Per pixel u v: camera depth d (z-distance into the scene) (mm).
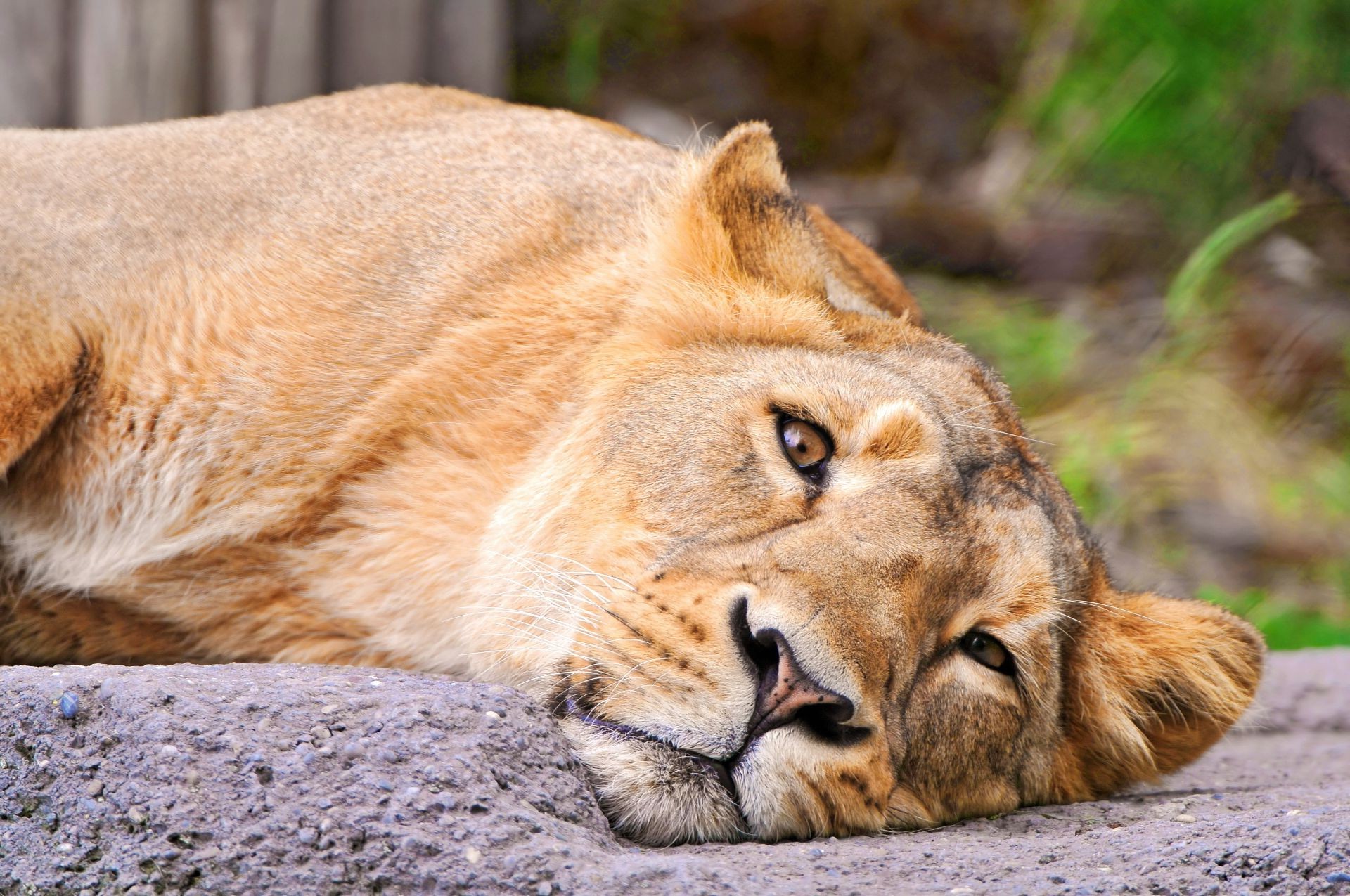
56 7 14516
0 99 14383
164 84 14609
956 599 6812
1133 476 15961
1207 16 18359
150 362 7418
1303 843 5504
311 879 5031
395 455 7637
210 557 7613
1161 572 15031
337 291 7637
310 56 15047
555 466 7324
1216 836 5727
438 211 7910
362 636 7672
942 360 7859
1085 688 8039
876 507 6652
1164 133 18609
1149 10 18719
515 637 6992
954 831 6723
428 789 5316
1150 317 17578
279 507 7551
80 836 5145
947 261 18750
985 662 7145
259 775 5277
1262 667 8594
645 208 8070
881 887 5285
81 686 5523
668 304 7648
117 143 8133
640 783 6012
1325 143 17875
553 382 7590
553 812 5574
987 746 7199
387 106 8758
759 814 6027
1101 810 7449
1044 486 7852
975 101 21062
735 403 7098
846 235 10000
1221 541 15484
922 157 20641
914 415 6922
